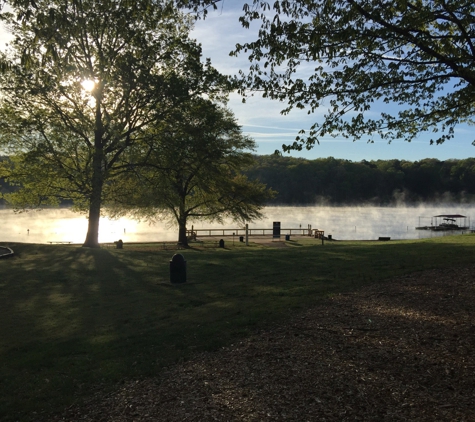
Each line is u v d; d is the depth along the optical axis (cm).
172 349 681
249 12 743
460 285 909
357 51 782
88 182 2200
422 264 1209
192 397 498
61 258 1766
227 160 2967
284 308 841
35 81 1908
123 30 873
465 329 639
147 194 2291
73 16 739
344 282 1054
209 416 450
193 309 945
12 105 2088
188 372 577
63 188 2434
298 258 1605
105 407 505
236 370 563
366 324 701
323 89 816
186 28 2205
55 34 705
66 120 2167
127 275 1423
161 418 457
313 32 740
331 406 452
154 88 2059
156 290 1190
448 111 962
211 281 1264
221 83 2177
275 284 1127
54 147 2198
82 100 2081
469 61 745
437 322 682
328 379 514
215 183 2778
